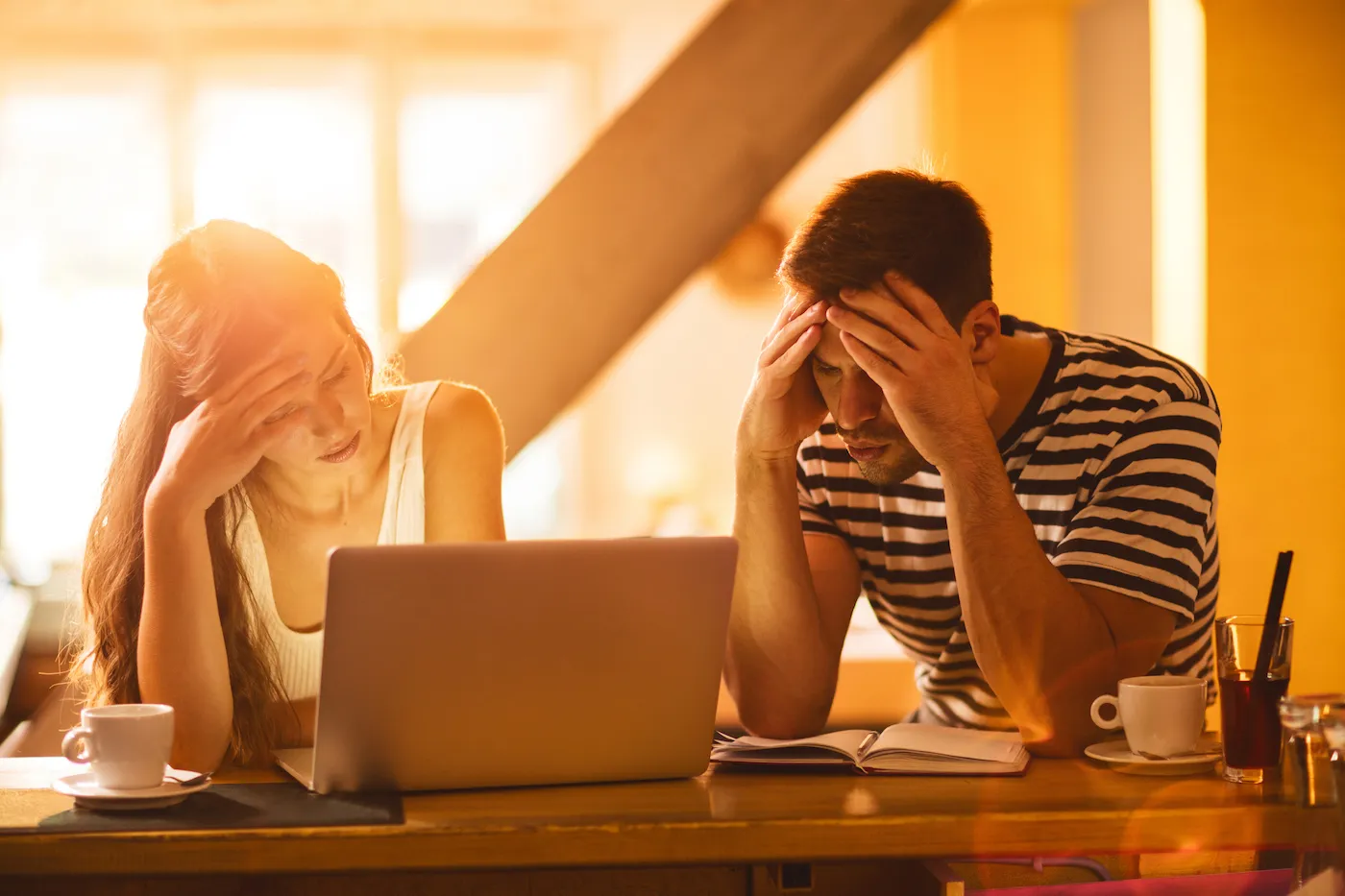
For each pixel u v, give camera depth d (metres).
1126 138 4.64
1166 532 1.46
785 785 1.23
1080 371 1.58
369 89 5.46
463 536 1.63
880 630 4.01
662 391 5.53
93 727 1.15
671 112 2.46
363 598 1.12
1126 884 1.16
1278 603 1.20
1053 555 1.58
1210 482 1.51
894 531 1.68
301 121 5.48
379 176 5.46
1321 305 3.86
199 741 1.35
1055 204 4.98
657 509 5.50
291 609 1.59
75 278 5.41
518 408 2.45
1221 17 3.81
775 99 2.46
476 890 1.20
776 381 1.48
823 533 1.69
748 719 1.58
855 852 1.09
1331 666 3.84
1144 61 4.53
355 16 5.40
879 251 1.41
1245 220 3.84
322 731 1.16
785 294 1.53
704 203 2.47
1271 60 3.83
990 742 1.34
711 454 5.54
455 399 1.67
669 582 1.20
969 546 1.39
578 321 2.46
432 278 5.59
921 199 1.44
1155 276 4.21
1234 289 3.84
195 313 1.44
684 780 1.25
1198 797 1.16
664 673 1.22
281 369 1.41
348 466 1.51
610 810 1.13
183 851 1.05
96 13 5.31
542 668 1.19
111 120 5.41
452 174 5.59
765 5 2.46
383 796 1.18
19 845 1.04
